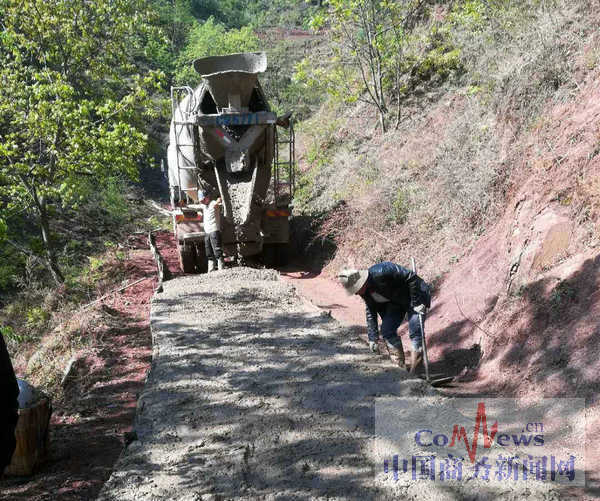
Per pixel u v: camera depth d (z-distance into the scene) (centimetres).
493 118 941
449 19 1430
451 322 688
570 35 861
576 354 480
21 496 406
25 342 1006
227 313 739
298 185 1576
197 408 468
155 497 349
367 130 1540
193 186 1214
